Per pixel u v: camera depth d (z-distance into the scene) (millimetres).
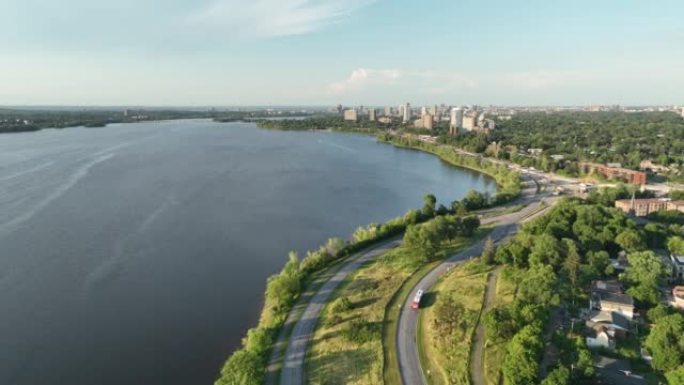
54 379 97188
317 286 133375
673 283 132625
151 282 141250
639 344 99375
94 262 153875
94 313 122438
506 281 129875
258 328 109938
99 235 179125
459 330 104938
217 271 150750
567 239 145500
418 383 89062
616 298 114125
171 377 98438
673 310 110125
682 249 147000
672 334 92250
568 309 112062
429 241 153500
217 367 101812
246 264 157125
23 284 136625
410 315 115438
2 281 138000
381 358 96312
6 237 173000
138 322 118875
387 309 118125
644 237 155125
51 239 172750
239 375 84438
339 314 115438
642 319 109938
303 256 165250
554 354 94125
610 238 153250
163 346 109250
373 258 154750
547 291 110875
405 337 105250
